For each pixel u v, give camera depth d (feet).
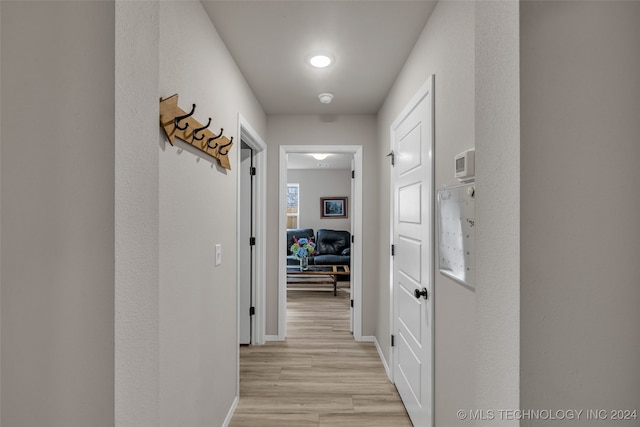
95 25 2.00
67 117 1.98
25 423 1.97
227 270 6.45
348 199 24.85
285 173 10.87
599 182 2.01
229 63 6.56
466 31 4.05
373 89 8.65
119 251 2.04
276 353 9.89
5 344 1.97
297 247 19.58
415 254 6.25
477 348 2.66
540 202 2.01
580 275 2.00
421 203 5.90
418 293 5.72
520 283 2.01
